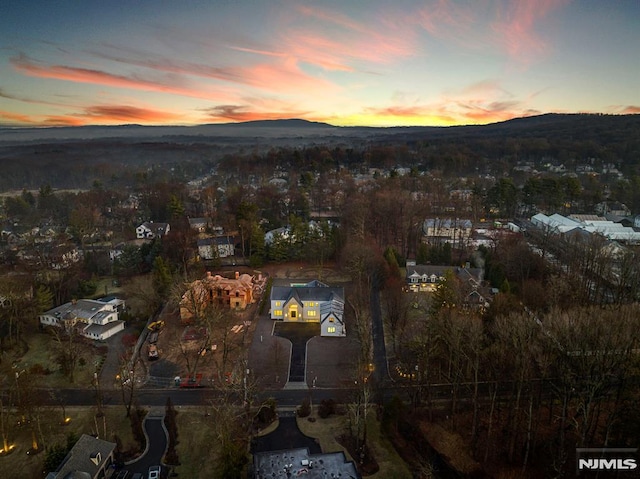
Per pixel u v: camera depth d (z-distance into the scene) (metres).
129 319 106.50
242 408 73.06
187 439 68.00
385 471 61.94
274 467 58.00
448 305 85.75
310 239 145.38
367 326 98.12
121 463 62.97
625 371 57.56
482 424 69.12
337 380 83.31
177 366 88.19
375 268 122.50
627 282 102.31
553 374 65.75
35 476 61.03
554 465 55.44
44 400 77.56
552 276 106.19
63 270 130.38
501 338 66.88
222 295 113.12
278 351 92.81
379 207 165.38
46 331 102.94
